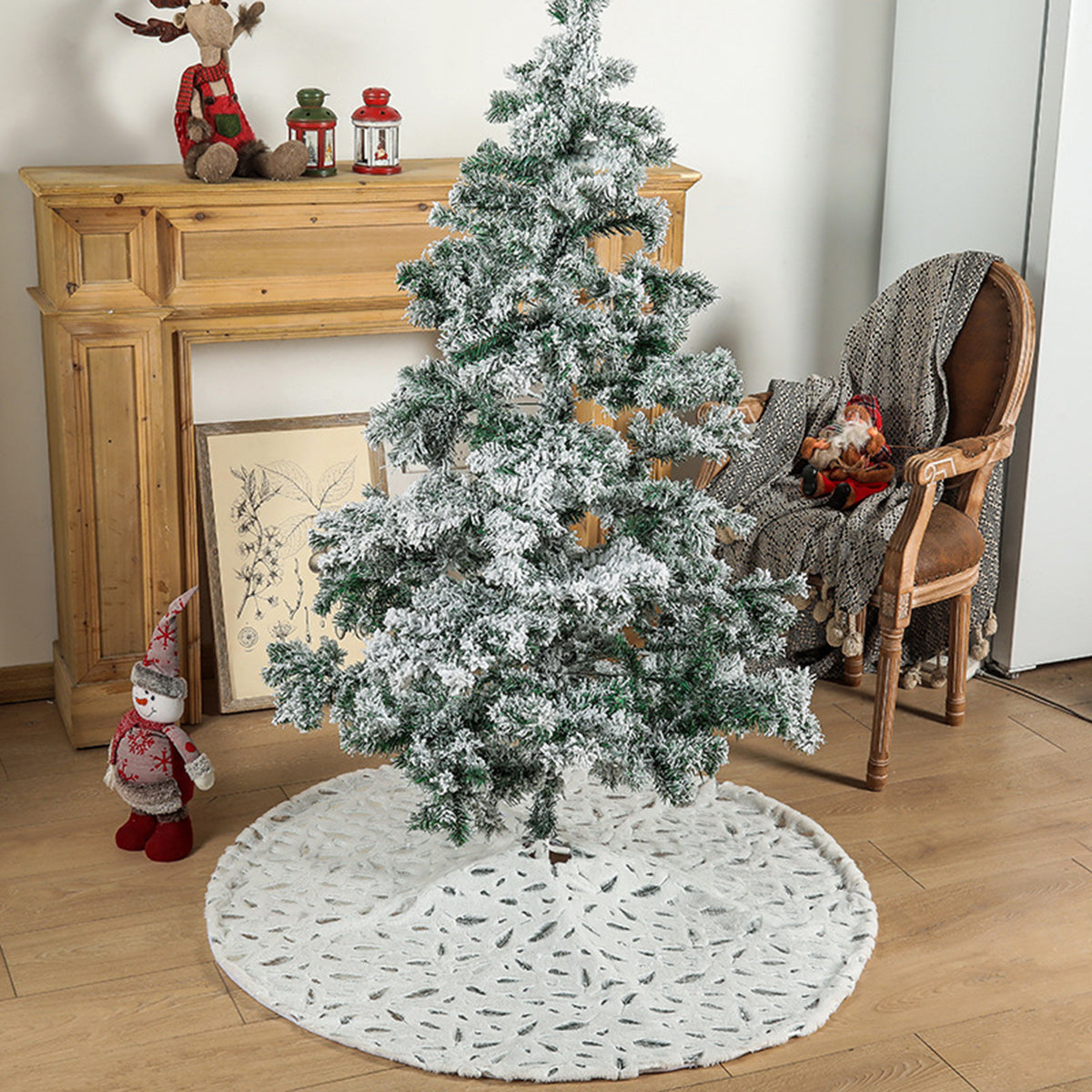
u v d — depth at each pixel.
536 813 2.47
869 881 2.66
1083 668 3.68
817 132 3.80
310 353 3.40
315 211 3.00
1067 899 2.61
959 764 3.12
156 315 2.92
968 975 2.38
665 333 2.19
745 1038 2.18
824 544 3.25
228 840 2.75
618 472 2.28
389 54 3.31
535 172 2.16
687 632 2.36
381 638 2.17
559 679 2.37
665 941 2.43
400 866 2.64
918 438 3.39
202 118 2.93
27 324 3.16
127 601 3.07
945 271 3.37
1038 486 3.47
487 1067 2.10
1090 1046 2.20
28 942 2.41
